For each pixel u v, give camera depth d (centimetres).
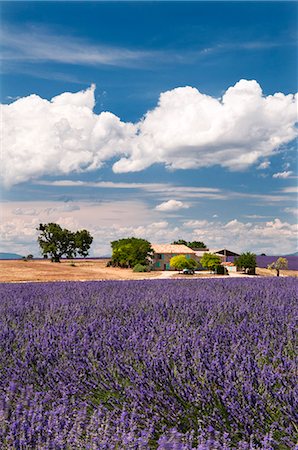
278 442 286
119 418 312
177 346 427
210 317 592
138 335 474
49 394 355
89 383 374
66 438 284
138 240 6191
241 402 326
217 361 379
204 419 310
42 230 7519
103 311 647
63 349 450
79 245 7550
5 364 437
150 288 1016
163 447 261
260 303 702
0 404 328
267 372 351
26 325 564
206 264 5066
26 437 280
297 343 455
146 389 354
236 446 291
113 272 4891
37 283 1279
